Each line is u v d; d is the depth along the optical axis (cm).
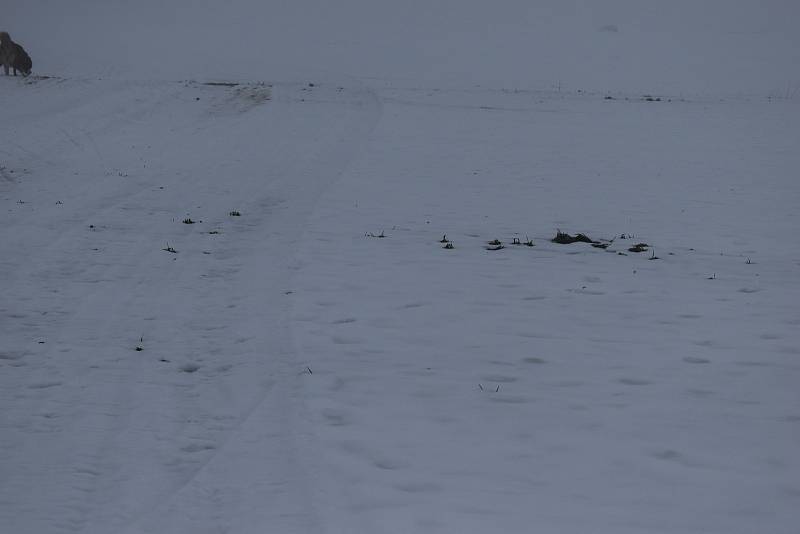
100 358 895
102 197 1720
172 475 637
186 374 855
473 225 1567
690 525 529
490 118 2928
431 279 1187
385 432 684
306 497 574
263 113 2933
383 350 896
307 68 4375
